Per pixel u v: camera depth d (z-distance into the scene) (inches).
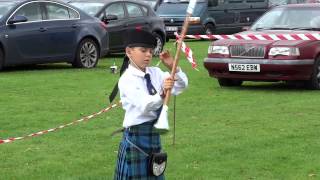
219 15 1315.2
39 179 330.3
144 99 245.9
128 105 252.1
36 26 756.0
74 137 416.2
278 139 410.3
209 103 542.6
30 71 761.6
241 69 609.9
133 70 251.4
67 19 790.5
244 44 609.6
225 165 354.0
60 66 828.0
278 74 601.3
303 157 370.0
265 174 338.6
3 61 732.0
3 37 727.7
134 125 252.1
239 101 554.3
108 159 365.4
